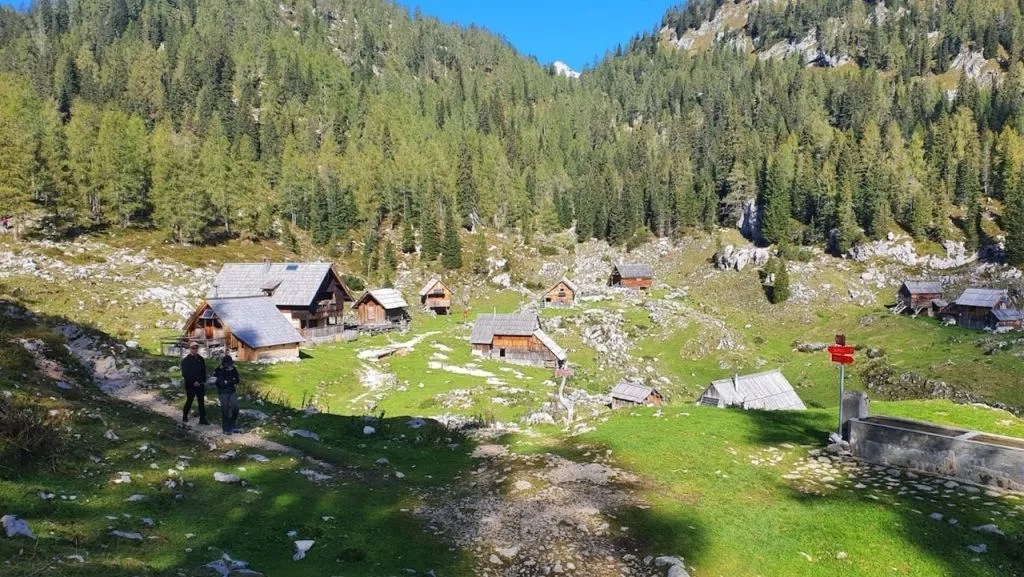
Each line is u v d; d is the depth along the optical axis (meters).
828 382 92.81
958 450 19.92
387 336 96.38
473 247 166.62
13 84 169.12
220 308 64.75
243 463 19.27
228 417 22.78
